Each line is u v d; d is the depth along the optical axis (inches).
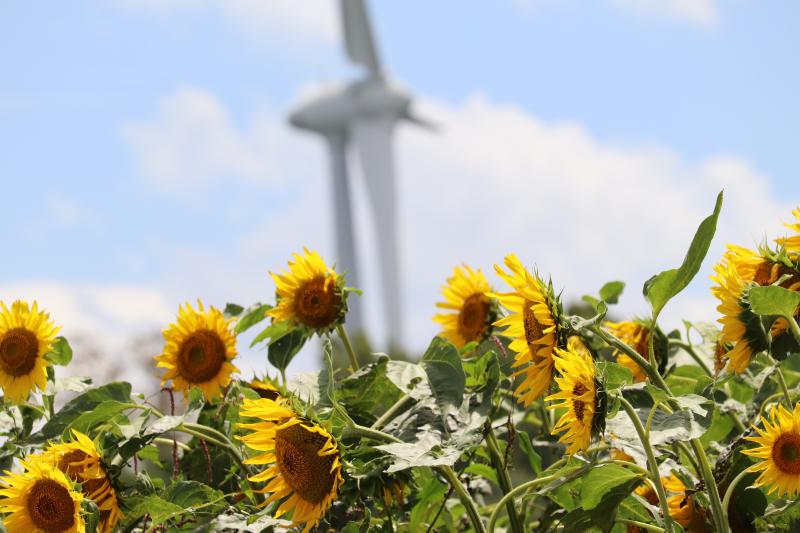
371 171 2001.7
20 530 99.7
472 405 99.8
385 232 1845.5
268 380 130.0
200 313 133.6
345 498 90.8
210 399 130.9
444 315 144.4
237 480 121.7
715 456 117.0
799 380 131.3
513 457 117.8
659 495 83.3
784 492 87.6
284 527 91.4
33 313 134.4
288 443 91.0
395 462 89.4
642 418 86.6
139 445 109.2
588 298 144.9
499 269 94.0
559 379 83.0
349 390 109.1
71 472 103.7
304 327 126.3
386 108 2058.3
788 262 104.1
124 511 102.8
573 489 109.8
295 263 128.7
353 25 2044.8
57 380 138.7
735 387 133.3
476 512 98.1
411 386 100.8
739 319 99.1
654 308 92.2
